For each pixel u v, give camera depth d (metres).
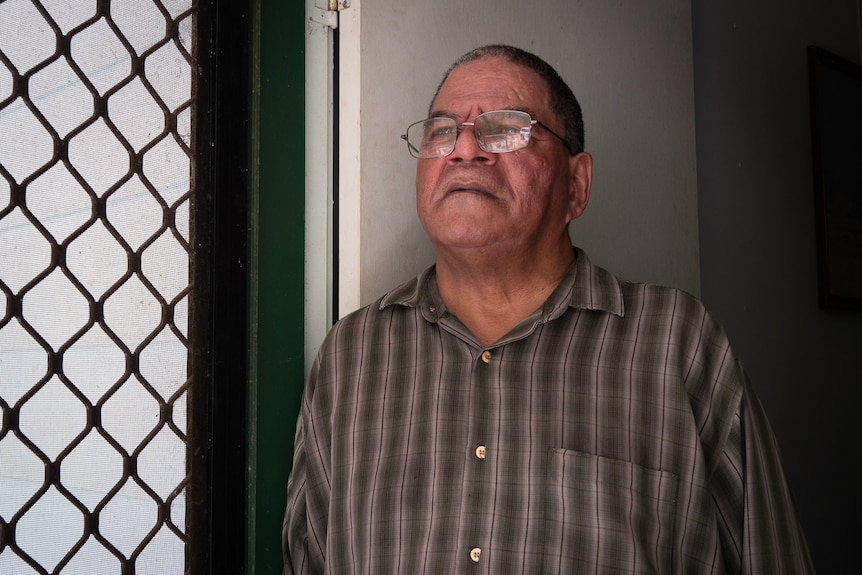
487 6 1.58
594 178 1.77
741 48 2.38
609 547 1.04
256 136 1.30
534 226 1.17
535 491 1.07
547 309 1.17
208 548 1.21
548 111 1.23
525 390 1.12
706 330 1.15
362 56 1.36
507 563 1.04
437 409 1.14
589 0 1.82
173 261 1.19
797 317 2.49
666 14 2.06
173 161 1.20
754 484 1.12
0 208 0.99
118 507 1.10
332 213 1.38
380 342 1.23
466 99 1.19
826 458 2.53
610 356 1.13
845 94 2.77
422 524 1.09
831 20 2.80
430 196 1.18
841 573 2.52
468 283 1.21
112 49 1.13
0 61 1.00
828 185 2.65
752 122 2.40
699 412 1.12
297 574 1.24
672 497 1.07
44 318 1.03
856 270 2.75
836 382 2.64
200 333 1.22
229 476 1.24
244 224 1.29
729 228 2.26
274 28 1.33
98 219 1.10
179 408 1.19
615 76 1.87
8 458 0.99
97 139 1.10
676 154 2.04
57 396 1.04
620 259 1.83
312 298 1.36
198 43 1.25
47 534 1.02
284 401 1.31
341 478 1.17
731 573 1.14
